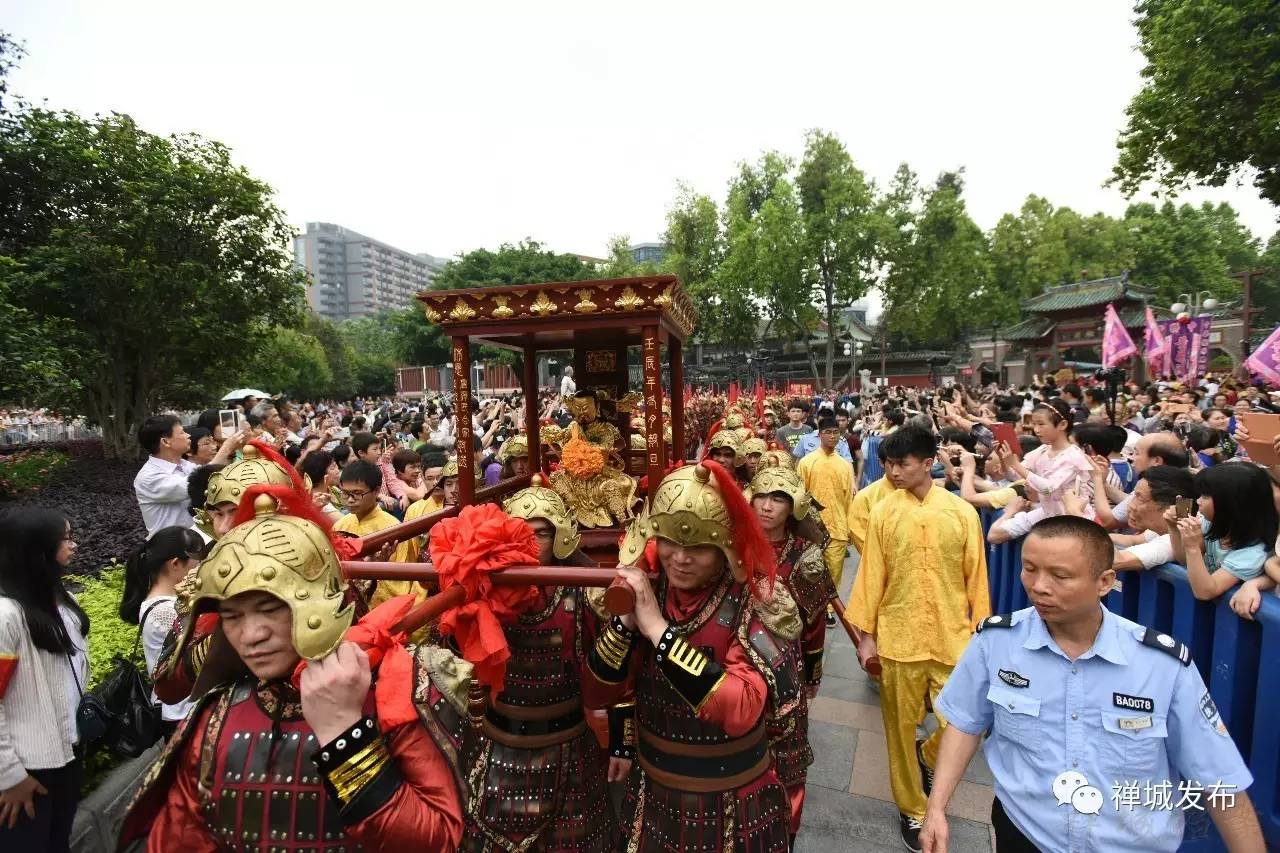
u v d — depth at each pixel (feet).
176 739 4.96
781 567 11.01
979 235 131.34
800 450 29.45
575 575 6.59
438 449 19.48
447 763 4.71
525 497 8.64
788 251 114.42
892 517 11.80
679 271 131.44
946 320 129.29
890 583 11.72
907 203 122.21
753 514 6.69
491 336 13.19
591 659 7.25
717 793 6.98
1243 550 9.38
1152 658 6.22
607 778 10.48
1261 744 8.54
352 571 7.12
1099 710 6.28
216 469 13.43
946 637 11.14
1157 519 11.27
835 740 14.28
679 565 6.62
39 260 44.52
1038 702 6.52
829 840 11.13
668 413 16.76
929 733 13.84
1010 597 17.08
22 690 8.38
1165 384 59.11
